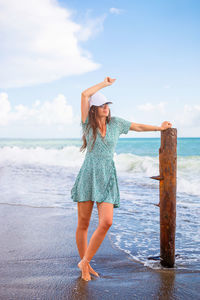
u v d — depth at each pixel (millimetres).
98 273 3068
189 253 3727
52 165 14891
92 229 4801
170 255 3227
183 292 2584
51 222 5055
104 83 2883
